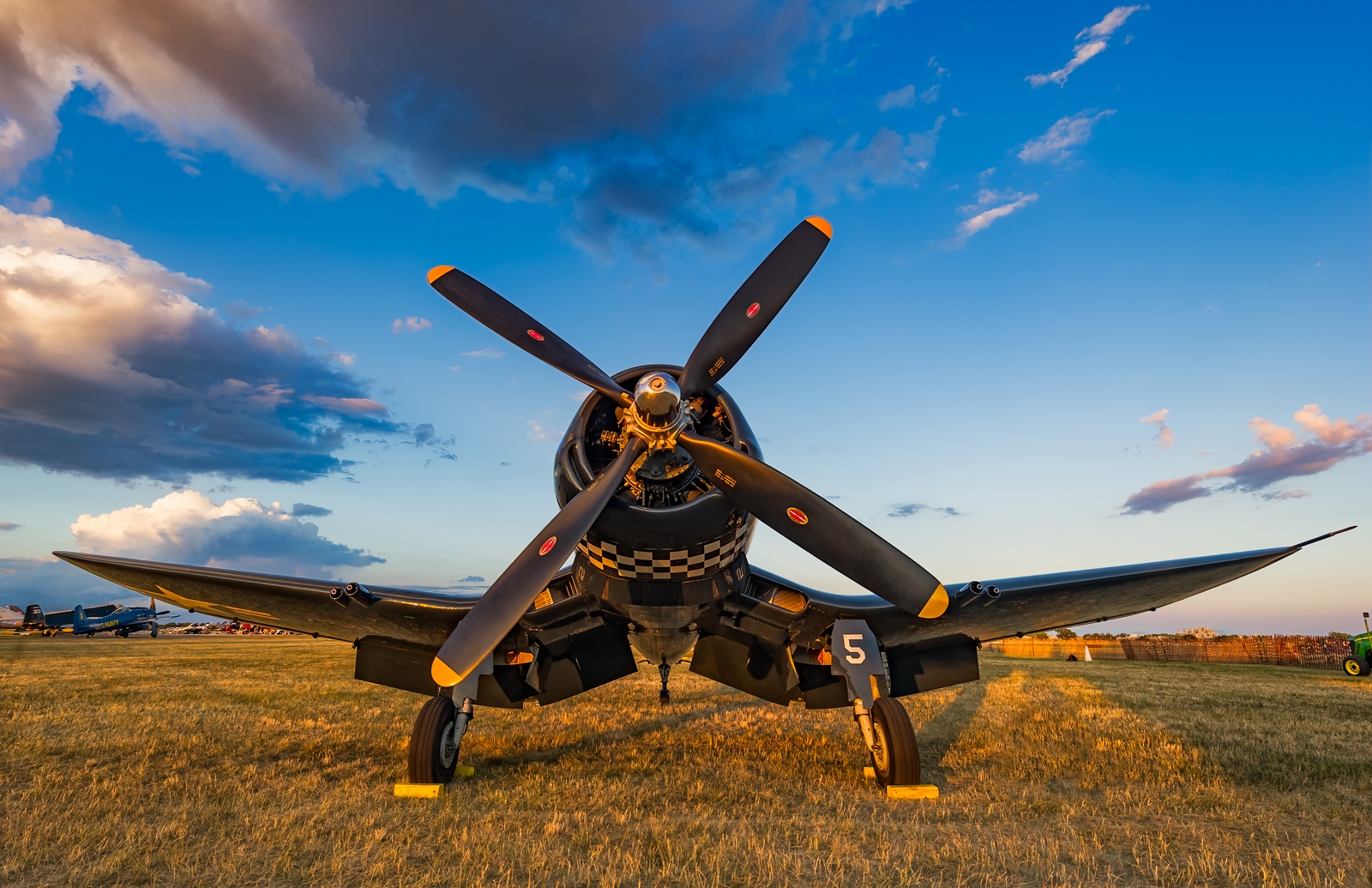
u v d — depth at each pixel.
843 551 5.06
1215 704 11.16
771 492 5.16
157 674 15.49
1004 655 32.78
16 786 5.68
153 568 6.61
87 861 3.98
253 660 21.14
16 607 64.50
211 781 5.89
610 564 5.77
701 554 5.66
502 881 3.68
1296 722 9.13
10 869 3.82
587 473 5.52
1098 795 5.61
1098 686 14.60
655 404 5.00
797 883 3.69
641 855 4.04
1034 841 4.37
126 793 5.43
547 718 10.23
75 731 8.19
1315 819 4.89
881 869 3.87
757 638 6.71
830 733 8.91
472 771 6.32
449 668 4.58
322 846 4.25
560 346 5.88
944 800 5.50
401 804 5.27
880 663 6.14
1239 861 4.02
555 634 6.46
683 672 18.22
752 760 7.09
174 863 3.92
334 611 6.57
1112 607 7.11
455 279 6.27
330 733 8.48
